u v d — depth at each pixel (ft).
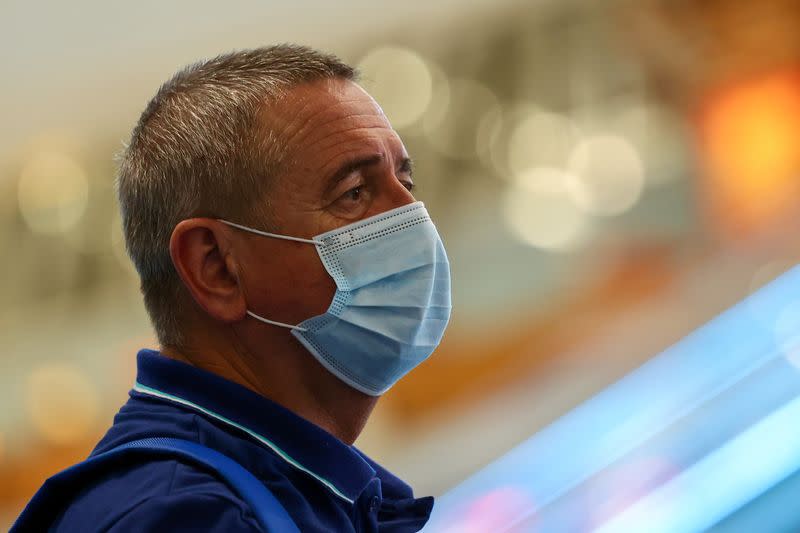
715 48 49.67
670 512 24.53
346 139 11.57
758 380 29.07
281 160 11.37
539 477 32.73
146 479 9.82
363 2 54.70
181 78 12.09
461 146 52.70
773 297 35.96
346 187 11.54
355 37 54.39
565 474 31.48
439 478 43.47
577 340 47.44
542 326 48.91
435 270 12.10
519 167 51.98
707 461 25.52
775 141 48.14
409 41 53.67
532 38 52.34
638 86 50.80
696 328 43.60
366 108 11.98
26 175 56.70
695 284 45.80
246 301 11.44
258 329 11.50
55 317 55.42
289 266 11.39
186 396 11.03
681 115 50.19
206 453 10.07
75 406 54.19
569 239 50.83
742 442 25.54
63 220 55.88
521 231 51.60
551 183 51.49
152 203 11.63
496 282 51.03
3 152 57.26
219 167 11.35
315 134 11.49
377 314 11.73
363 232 11.62
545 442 34.76
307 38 55.01
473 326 50.47
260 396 11.06
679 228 48.78
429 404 48.39
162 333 11.87
